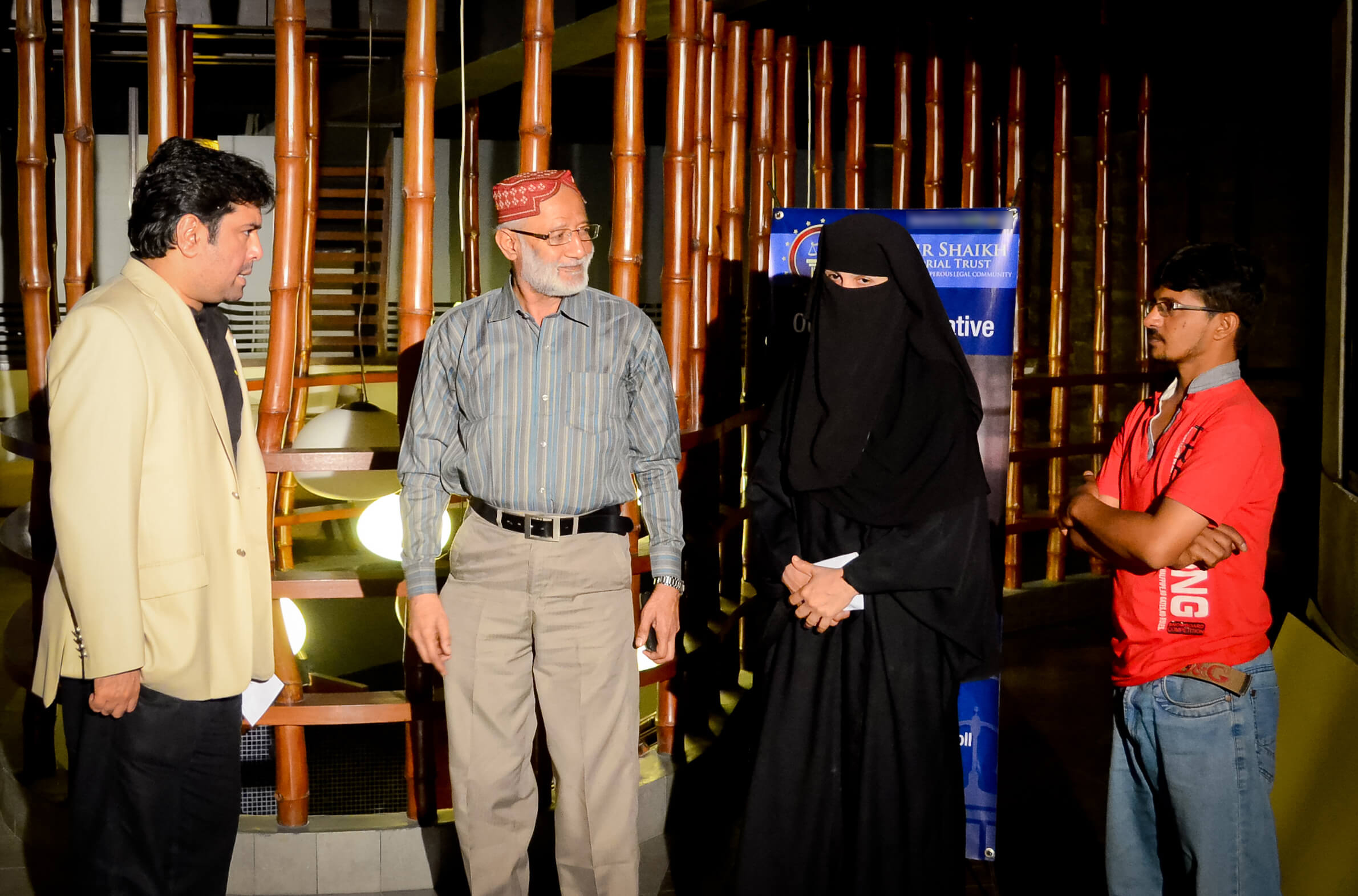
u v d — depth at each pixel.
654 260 9.02
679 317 3.12
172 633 1.89
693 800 3.18
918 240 2.73
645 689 3.95
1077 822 3.15
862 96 4.79
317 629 4.51
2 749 3.38
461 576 2.28
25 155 2.87
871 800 2.16
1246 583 1.96
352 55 6.43
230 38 6.06
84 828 1.95
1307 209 6.75
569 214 2.11
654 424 2.30
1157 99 6.61
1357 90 3.03
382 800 2.97
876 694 2.15
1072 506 2.10
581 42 5.27
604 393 2.21
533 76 2.66
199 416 1.94
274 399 2.73
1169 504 1.91
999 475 2.72
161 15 2.67
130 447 1.78
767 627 2.30
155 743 1.93
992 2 4.84
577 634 2.24
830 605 2.11
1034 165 7.56
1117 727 2.12
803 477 2.17
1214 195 7.22
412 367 2.66
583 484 2.20
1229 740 1.95
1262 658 1.97
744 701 3.69
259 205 2.01
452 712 2.26
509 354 2.19
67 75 2.81
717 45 3.61
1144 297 6.08
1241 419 1.93
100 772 1.94
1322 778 2.53
